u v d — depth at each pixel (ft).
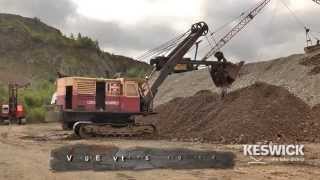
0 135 111.86
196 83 158.30
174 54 116.67
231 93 124.06
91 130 101.81
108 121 107.96
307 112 100.78
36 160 61.00
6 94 223.10
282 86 117.70
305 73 120.57
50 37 582.35
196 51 118.42
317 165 58.65
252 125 98.27
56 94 110.52
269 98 110.83
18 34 568.00
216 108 120.37
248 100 113.09
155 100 165.27
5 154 68.64
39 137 105.29
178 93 158.61
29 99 207.10
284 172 53.16
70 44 579.07
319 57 128.47
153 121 134.92
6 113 173.99
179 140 97.45
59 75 111.55
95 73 547.49
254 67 150.20
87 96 106.42
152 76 122.62
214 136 98.43
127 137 103.76
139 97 109.70
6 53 523.29
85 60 557.74
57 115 107.55
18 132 123.03
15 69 487.61
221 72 118.73
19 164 57.06
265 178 49.29
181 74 182.50
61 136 107.55
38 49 547.49
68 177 48.21
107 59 584.81
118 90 108.47
